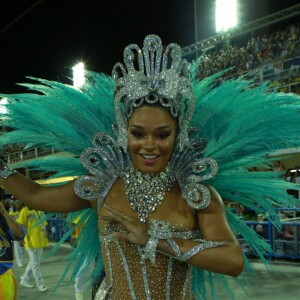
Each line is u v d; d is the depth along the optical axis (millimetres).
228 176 1869
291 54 10766
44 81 2062
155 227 1532
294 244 7457
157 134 1591
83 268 2129
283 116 1730
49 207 1869
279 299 5188
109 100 2006
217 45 12727
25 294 6207
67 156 2080
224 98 1911
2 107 2000
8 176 1915
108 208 1604
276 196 1881
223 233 1570
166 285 1645
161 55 1643
